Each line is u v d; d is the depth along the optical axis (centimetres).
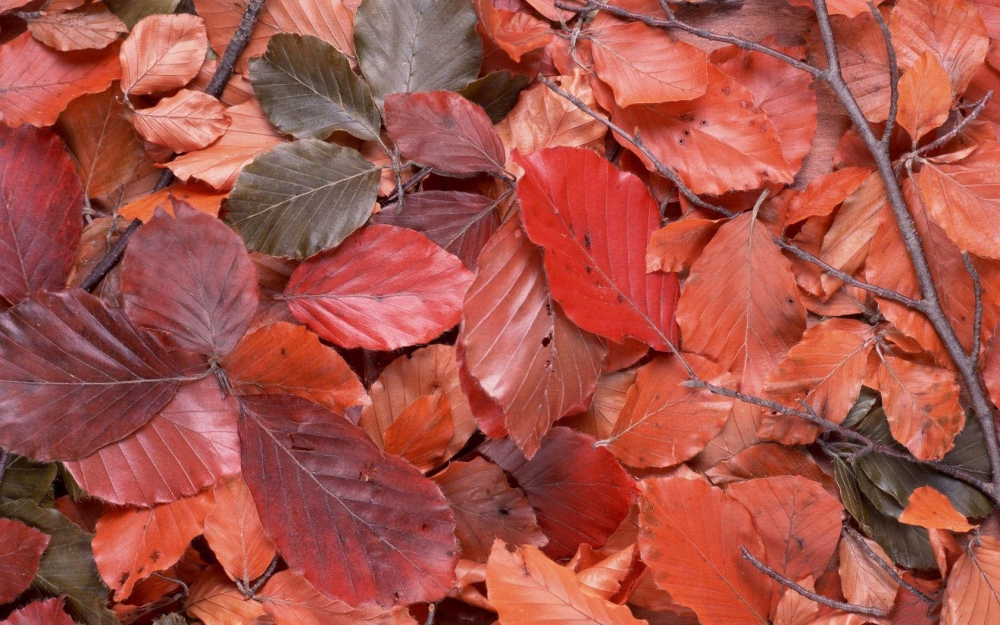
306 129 86
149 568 84
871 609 85
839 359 87
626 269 86
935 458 87
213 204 85
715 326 87
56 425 83
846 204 87
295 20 87
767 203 88
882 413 88
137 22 86
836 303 88
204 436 85
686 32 89
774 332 87
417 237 85
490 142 85
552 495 87
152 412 84
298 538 84
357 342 85
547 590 84
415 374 86
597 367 85
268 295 86
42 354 83
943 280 87
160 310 83
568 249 84
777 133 87
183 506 85
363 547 84
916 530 88
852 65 89
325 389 85
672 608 87
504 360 83
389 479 84
